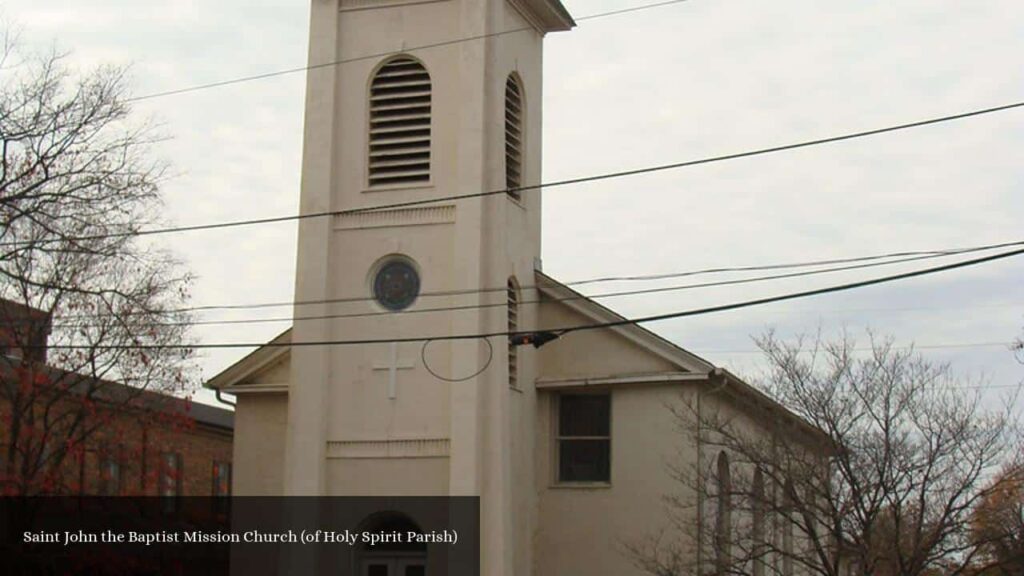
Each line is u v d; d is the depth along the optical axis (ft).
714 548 91.66
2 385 97.45
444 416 90.94
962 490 83.35
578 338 100.37
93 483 107.24
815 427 86.28
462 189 92.79
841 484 85.51
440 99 95.04
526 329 99.40
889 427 84.79
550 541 98.53
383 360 92.73
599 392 100.53
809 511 84.89
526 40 103.60
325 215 94.68
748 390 97.91
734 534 99.81
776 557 104.68
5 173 87.66
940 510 83.56
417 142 94.99
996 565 84.07
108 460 103.45
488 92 94.43
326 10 97.66
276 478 102.06
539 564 98.37
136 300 98.22
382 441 91.71
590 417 100.73
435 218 93.56
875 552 83.10
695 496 95.30
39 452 96.07
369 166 95.55
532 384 99.86
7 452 95.76
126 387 98.84
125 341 98.53
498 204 93.40
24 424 95.25
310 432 92.02
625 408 98.84
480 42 94.38
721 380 97.35
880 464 83.76
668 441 97.09
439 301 92.32
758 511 87.86
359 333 93.56
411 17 96.53
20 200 89.04
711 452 97.40
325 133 95.86
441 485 90.27
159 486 106.11
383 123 96.07
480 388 90.17
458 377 90.38
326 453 92.32
